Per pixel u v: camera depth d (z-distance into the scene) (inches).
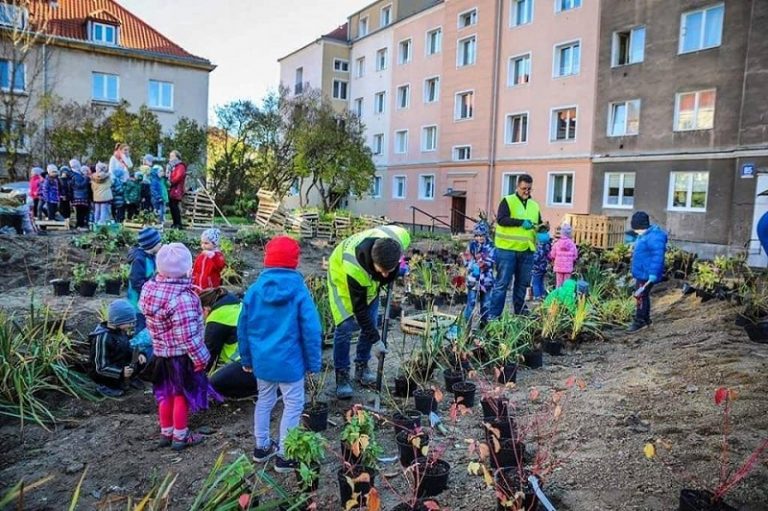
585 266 525.3
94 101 1091.3
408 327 267.3
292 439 116.7
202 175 1079.0
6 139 924.6
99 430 169.0
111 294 358.0
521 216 281.0
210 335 190.7
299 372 144.9
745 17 752.3
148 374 159.9
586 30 959.0
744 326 251.9
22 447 158.6
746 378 173.2
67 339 206.4
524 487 112.0
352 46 1595.7
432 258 544.7
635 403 165.5
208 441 161.3
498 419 149.6
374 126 1510.8
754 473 114.5
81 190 576.1
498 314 283.3
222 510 103.4
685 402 160.1
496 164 1139.9
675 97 834.8
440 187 1283.2
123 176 583.8
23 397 175.5
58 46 1096.2
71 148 929.5
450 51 1234.6
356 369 208.1
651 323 300.5
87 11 1189.7
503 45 1116.5
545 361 234.8
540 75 1044.5
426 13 1312.7
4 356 182.9
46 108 965.2
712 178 792.3
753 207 740.0
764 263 697.6
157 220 577.6
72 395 189.3
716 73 784.9
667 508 107.7
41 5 1076.5
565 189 1018.7
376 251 166.4
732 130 770.2
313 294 267.4
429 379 201.9
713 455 124.9
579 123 976.9
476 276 297.4
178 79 1221.1
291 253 146.3
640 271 286.2
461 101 1227.9
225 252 457.7
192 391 156.2
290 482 134.7
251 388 185.5
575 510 111.0
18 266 402.0
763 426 136.3
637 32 890.7
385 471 137.6
